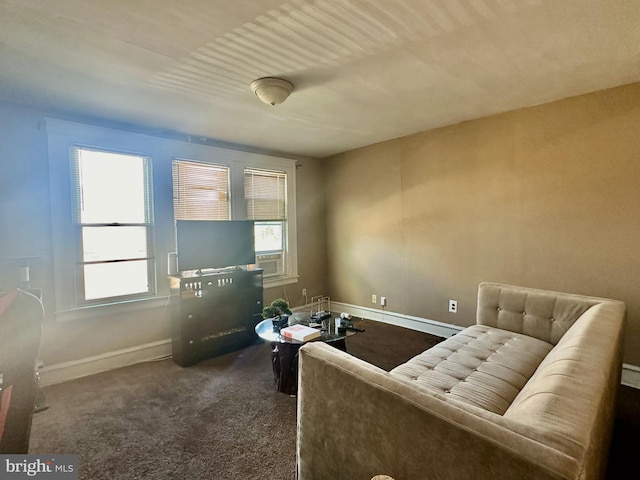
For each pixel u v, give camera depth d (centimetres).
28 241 263
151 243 329
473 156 333
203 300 318
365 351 327
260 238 425
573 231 277
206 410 227
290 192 452
